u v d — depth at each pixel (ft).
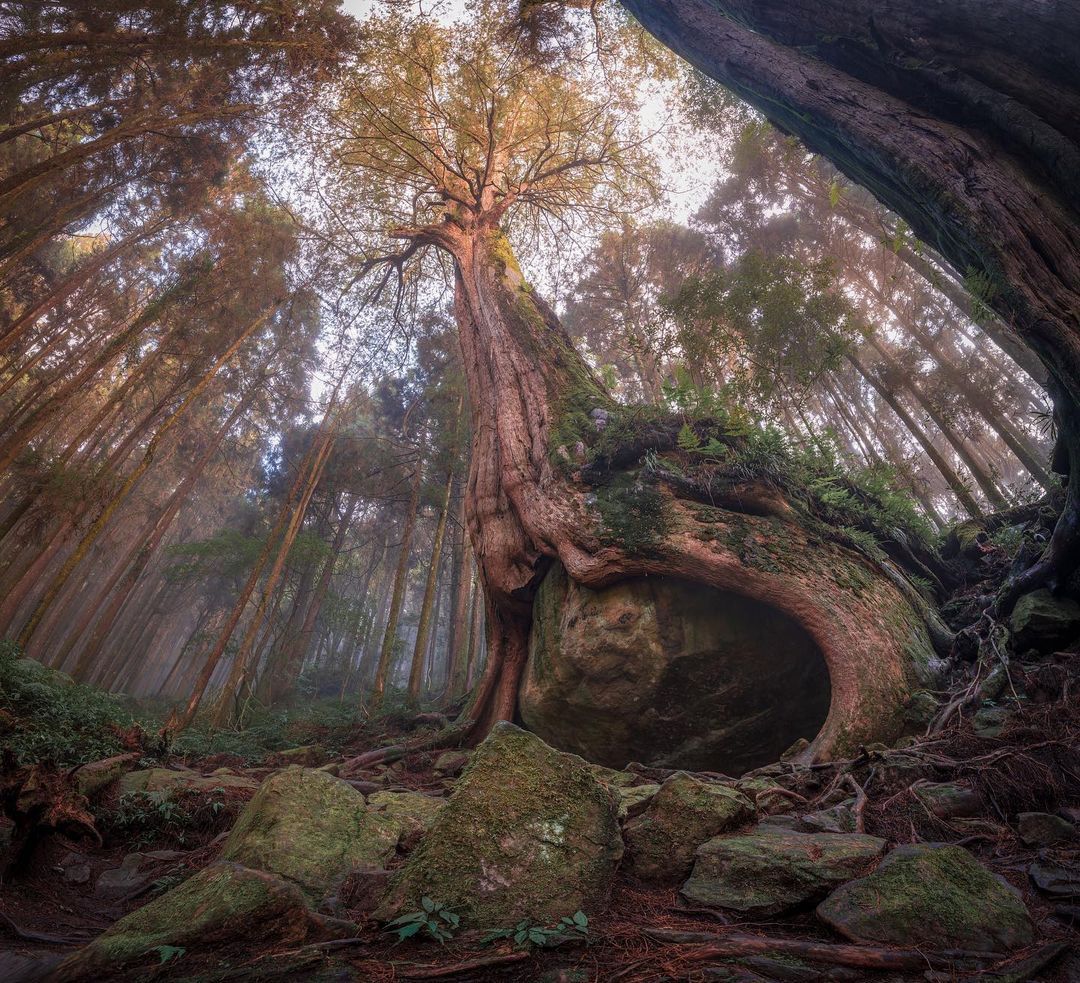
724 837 12.09
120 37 33.35
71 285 57.77
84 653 58.70
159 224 62.18
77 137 55.88
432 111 46.96
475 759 11.80
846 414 68.90
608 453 31.63
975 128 14.03
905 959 7.68
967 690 20.76
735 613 27.53
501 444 37.06
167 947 8.07
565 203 58.18
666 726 28.04
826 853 10.71
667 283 74.13
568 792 11.62
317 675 104.12
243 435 96.22
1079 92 12.29
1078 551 20.97
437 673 142.10
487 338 43.24
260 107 43.37
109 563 96.63
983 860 11.24
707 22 18.86
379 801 17.57
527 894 9.66
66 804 15.11
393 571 133.18
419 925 8.49
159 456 88.22
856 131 15.17
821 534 27.76
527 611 35.58
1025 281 12.58
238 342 56.70
